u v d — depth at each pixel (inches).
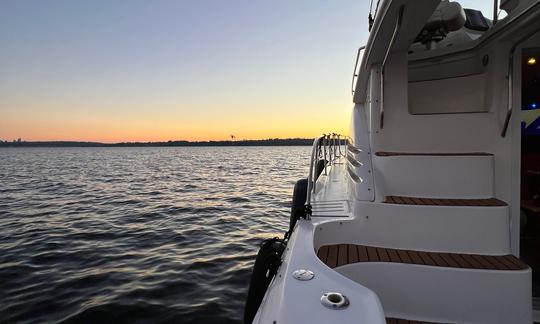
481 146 109.7
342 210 116.8
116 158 3181.6
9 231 377.4
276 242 92.5
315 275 58.9
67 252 292.2
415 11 79.8
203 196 705.6
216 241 331.3
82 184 970.7
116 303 190.5
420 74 129.9
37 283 220.4
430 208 93.3
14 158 3154.5
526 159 158.2
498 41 105.4
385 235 97.7
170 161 2556.6
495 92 107.2
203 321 173.8
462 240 91.7
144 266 255.0
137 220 443.2
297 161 2456.9
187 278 229.8
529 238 141.3
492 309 80.0
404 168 104.4
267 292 60.4
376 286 86.4
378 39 98.4
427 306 83.5
